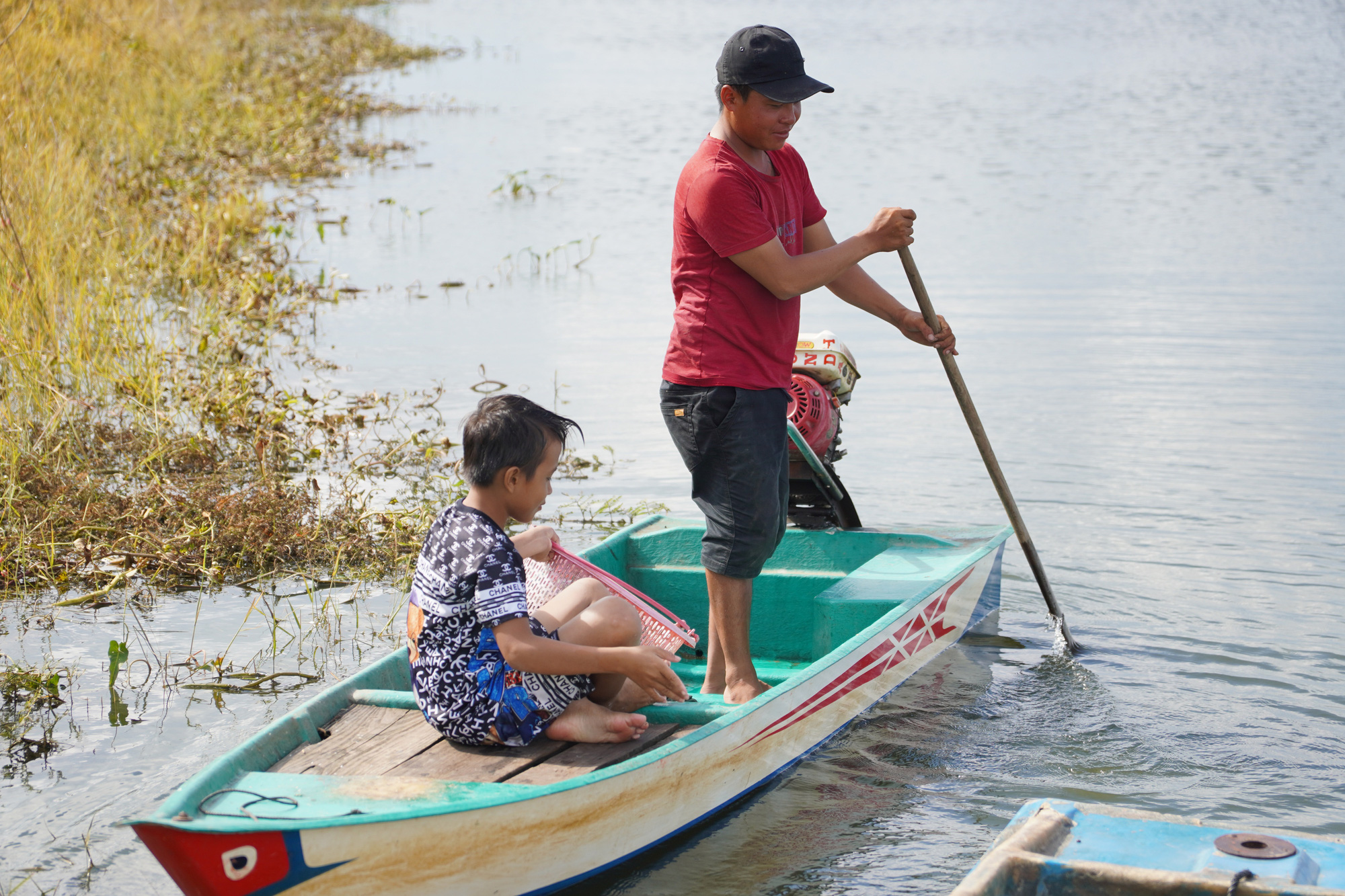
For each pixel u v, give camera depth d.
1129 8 43.12
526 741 3.73
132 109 15.66
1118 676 5.14
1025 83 25.78
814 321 10.88
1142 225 13.87
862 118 21.41
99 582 5.95
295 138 17.64
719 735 3.92
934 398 8.76
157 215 12.81
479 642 3.71
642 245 13.35
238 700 4.83
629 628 3.89
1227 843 2.87
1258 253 12.55
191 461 7.49
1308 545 6.34
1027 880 2.81
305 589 6.00
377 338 10.20
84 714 4.69
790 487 5.88
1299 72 26.86
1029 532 6.58
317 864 3.12
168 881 3.65
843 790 4.27
